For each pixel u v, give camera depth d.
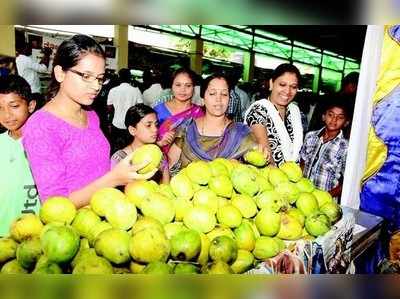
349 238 1.15
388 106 1.35
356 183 1.43
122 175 1.02
